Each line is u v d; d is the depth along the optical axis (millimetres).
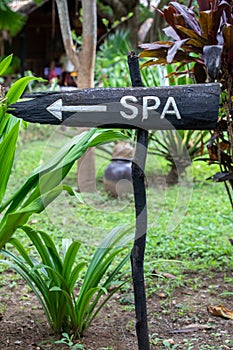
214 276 3369
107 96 2070
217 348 2352
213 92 2051
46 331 2529
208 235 4207
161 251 3832
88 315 2486
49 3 13203
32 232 2299
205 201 5617
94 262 2438
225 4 2492
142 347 2129
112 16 10984
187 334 2539
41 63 14195
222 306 2791
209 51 2346
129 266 3471
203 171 7066
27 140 8352
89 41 5559
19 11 11508
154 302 2951
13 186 6246
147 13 11062
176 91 2057
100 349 2322
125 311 2836
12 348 2340
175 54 2617
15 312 2793
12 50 11961
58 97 2082
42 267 2262
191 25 2652
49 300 2430
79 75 5699
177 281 3219
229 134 2840
